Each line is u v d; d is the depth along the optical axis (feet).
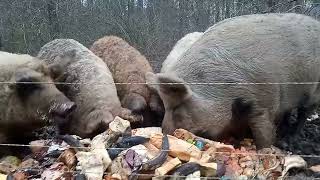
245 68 6.66
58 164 5.67
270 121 6.84
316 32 7.55
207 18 19.10
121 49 9.09
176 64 7.05
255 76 6.66
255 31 6.94
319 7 14.74
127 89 8.31
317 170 6.11
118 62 8.83
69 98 7.61
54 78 7.32
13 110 6.84
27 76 6.73
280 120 7.65
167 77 6.30
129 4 19.63
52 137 6.94
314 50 7.42
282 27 7.14
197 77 6.70
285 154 6.43
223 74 6.64
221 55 6.73
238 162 5.82
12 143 7.13
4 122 6.91
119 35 18.48
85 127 7.39
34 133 7.36
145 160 5.42
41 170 5.62
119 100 8.22
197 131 6.46
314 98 7.79
